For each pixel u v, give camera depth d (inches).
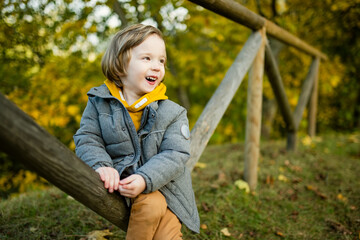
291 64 221.9
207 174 105.2
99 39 136.3
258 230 72.7
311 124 178.5
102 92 47.2
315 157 134.6
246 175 95.7
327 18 195.9
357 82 262.5
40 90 121.8
